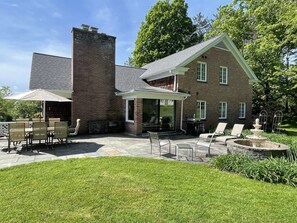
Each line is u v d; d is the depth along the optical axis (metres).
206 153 7.80
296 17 14.88
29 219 3.11
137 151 7.96
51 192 3.99
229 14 22.84
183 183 4.59
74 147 8.52
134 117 12.18
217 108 16.02
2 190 4.07
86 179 4.67
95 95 13.25
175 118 13.87
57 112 13.99
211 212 3.36
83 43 12.81
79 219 3.13
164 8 27.20
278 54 18.14
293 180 4.59
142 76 17.11
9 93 19.44
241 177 5.09
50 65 14.48
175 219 3.16
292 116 23.05
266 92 21.22
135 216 3.23
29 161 6.25
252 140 7.19
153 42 27.25
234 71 16.97
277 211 3.44
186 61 13.92
